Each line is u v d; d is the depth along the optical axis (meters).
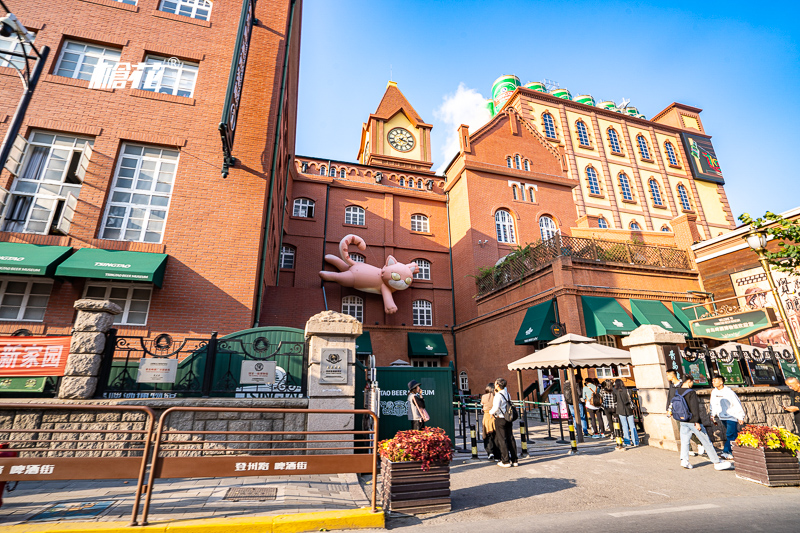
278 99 12.90
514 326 17.89
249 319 10.39
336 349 7.06
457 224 25.25
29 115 10.10
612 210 35.59
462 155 24.67
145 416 6.33
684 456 7.16
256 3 13.70
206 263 10.50
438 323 24.16
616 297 15.91
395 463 4.95
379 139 33.34
